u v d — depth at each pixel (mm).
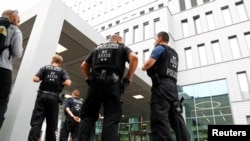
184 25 20109
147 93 12914
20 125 4273
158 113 2453
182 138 2523
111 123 2205
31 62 5090
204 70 16672
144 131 16109
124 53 2594
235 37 16797
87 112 2387
